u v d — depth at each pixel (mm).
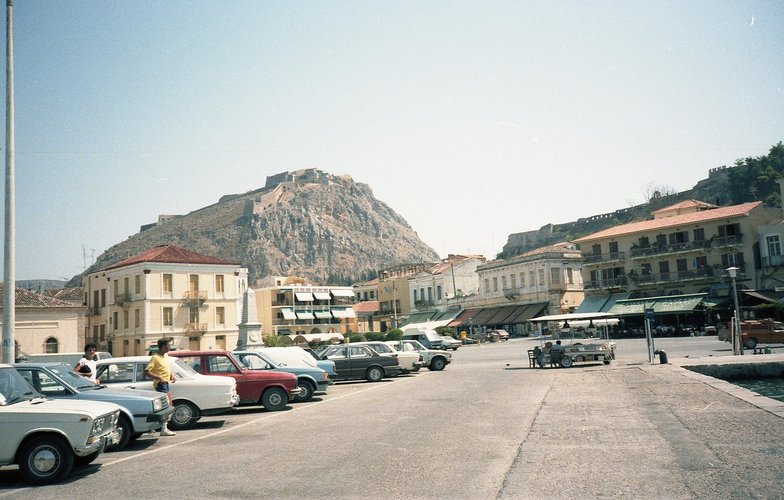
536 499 7766
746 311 53406
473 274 96312
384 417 16125
